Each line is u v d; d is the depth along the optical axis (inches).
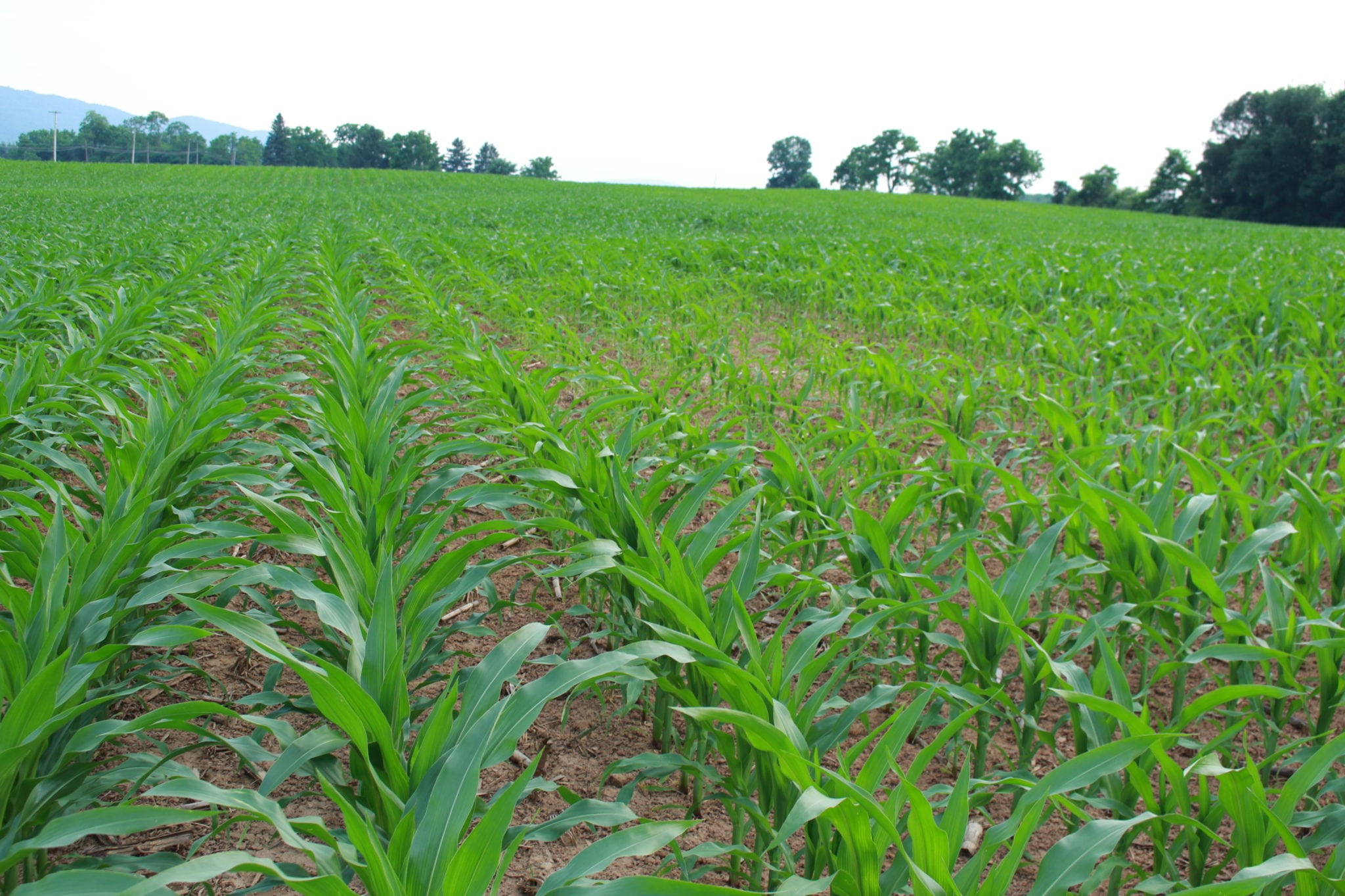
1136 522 101.1
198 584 85.0
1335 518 144.5
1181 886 72.9
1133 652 132.0
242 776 102.3
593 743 111.8
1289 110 2524.6
